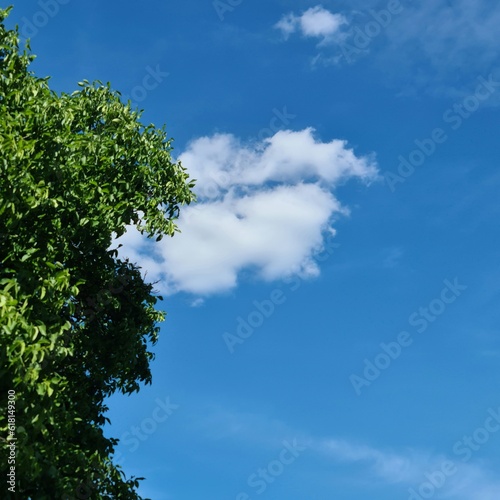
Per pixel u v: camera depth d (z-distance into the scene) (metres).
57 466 11.59
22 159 10.70
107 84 17.03
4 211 10.29
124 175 15.80
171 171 16.69
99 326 15.83
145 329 16.91
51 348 9.35
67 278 10.66
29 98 12.38
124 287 16.53
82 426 14.05
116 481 13.62
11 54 13.16
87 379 15.35
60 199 11.58
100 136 15.84
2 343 8.78
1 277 10.62
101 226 14.19
